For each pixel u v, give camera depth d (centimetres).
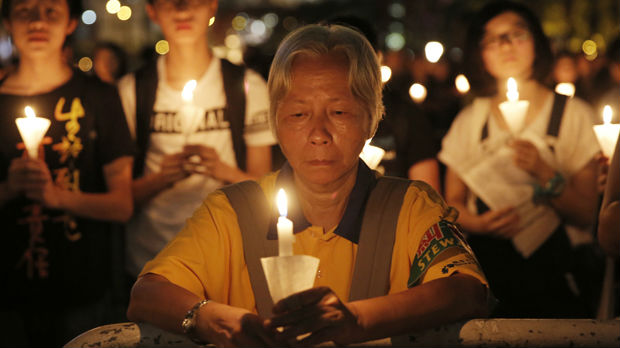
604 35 1636
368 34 390
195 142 394
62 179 368
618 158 207
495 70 405
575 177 384
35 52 366
